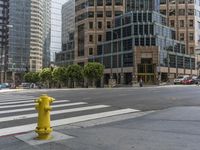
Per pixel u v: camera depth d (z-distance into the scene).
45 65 159.62
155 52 79.62
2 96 24.11
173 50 88.06
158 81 78.31
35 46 140.50
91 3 97.81
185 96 20.50
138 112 13.00
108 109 13.87
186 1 97.69
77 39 104.12
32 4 137.62
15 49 132.12
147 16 83.44
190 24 97.56
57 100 17.98
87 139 7.48
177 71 87.75
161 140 7.26
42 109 7.61
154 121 10.22
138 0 93.62
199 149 6.41
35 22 139.62
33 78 120.12
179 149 6.43
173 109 13.41
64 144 7.00
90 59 96.31
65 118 11.38
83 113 12.63
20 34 133.88
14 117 11.61
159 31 83.81
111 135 7.93
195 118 10.62
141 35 81.06
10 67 130.12
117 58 86.25
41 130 7.54
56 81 97.19
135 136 7.76
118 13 95.25
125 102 16.70
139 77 80.00
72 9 153.50
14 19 130.88
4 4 102.56
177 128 8.79
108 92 26.08
